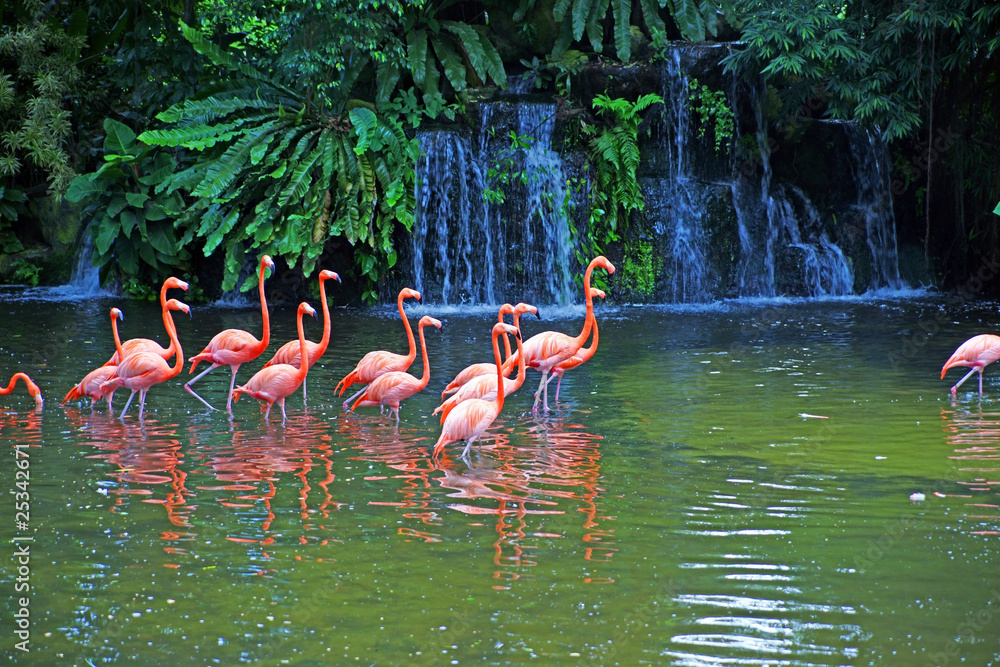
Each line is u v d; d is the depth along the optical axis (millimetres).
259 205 16984
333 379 10430
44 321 15195
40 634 4266
